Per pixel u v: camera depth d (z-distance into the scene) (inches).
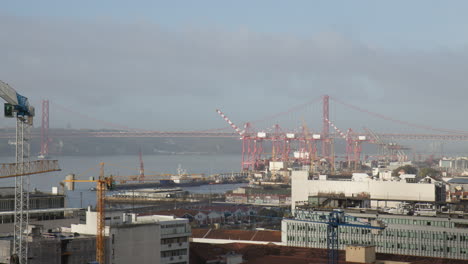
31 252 7613.2
